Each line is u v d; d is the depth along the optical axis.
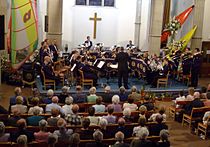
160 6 21.92
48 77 17.08
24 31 12.95
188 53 20.70
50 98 13.06
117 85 18.80
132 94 13.83
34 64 18.67
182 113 15.05
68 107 12.02
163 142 9.51
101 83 19.03
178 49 22.58
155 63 19.27
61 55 21.12
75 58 18.33
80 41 26.56
